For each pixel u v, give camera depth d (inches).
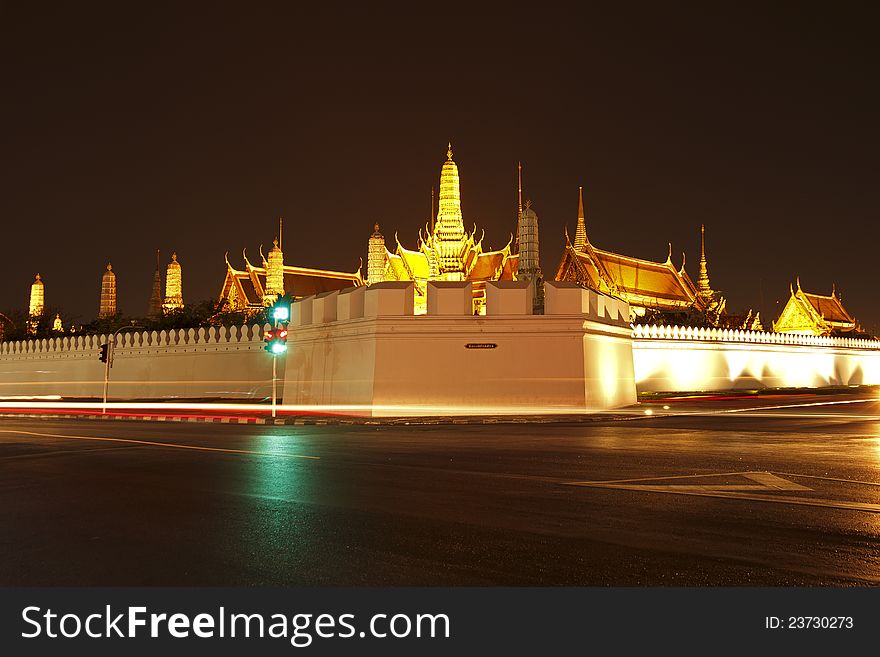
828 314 3602.4
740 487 367.9
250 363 1378.0
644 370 1585.9
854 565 229.9
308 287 3316.9
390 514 309.7
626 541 259.8
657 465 452.8
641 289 2987.2
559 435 685.9
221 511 320.5
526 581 219.0
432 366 973.8
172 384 1493.6
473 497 347.3
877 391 1758.1
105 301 3221.0
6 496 365.1
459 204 2500.0
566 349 978.7
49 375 1793.8
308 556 246.1
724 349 1734.7
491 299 998.4
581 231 2940.5
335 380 1058.7
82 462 498.0
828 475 404.8
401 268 2854.3
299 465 469.4
